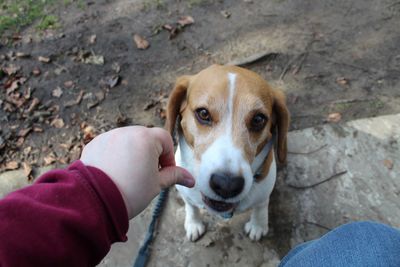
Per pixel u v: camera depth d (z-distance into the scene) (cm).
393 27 83
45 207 16
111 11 90
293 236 52
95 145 21
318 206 55
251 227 52
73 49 81
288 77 74
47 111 70
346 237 30
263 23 86
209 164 34
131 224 54
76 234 17
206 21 87
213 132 35
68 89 74
